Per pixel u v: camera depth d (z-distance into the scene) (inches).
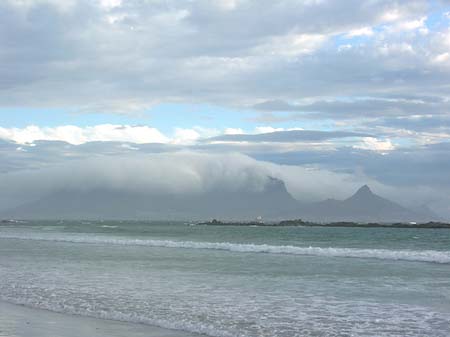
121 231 3836.1
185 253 1376.7
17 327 418.3
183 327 424.5
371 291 652.7
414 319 469.4
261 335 400.5
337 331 417.7
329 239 2593.5
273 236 2987.2
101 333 397.7
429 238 2736.2
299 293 633.0
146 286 693.9
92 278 787.4
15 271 890.1
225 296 606.9
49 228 4852.4
